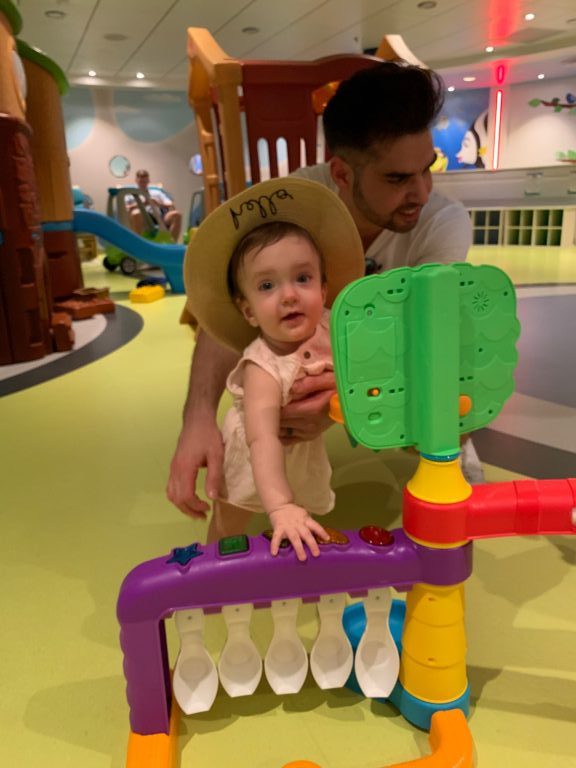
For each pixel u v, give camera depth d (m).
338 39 5.34
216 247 0.70
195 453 0.81
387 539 0.58
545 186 6.35
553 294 3.35
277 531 0.58
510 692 0.68
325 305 0.81
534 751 0.60
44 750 0.63
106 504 1.16
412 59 2.22
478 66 6.00
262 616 0.83
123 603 0.56
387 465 1.29
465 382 0.56
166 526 1.07
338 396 0.57
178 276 3.92
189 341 2.55
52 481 1.27
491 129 6.94
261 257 0.67
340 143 0.88
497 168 6.94
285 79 2.03
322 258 0.75
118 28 4.89
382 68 0.85
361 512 1.09
